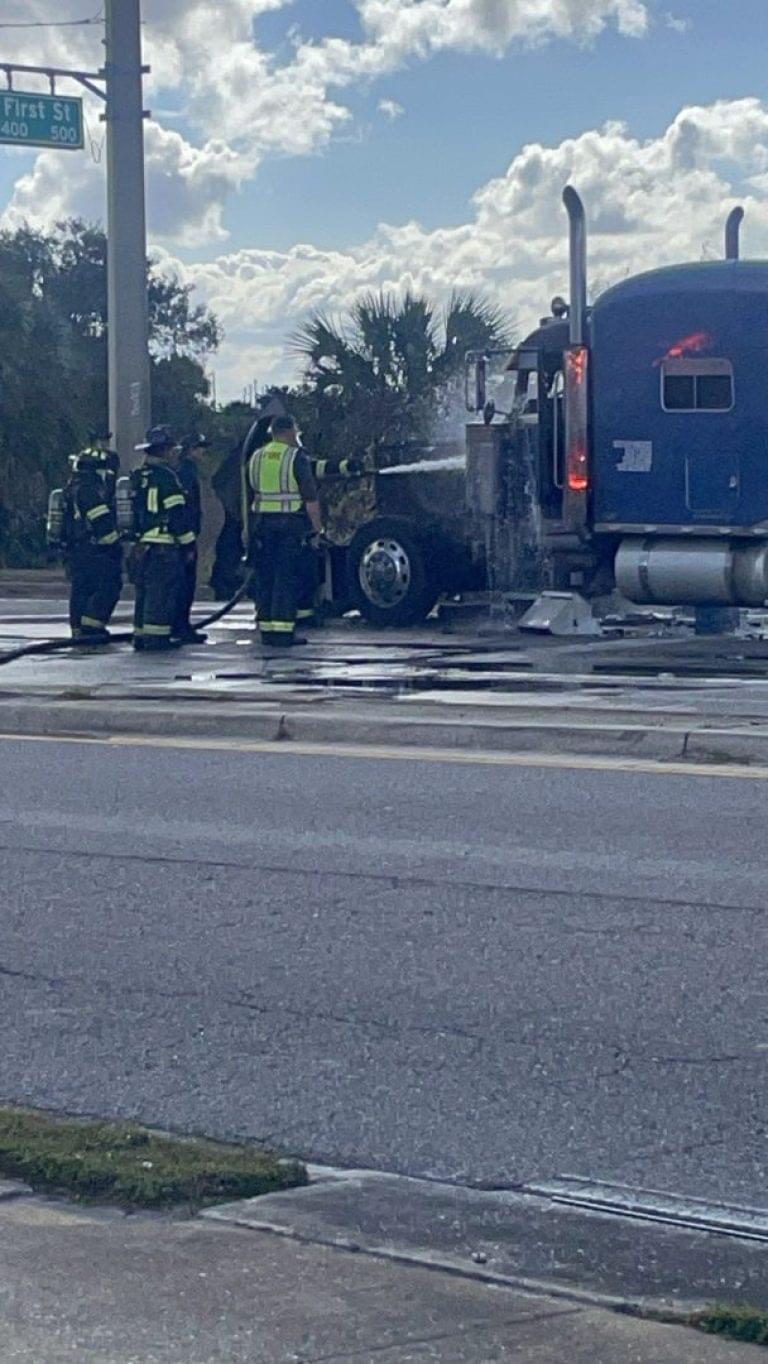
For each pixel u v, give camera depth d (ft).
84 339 208.64
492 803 34.88
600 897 27.84
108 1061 21.43
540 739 40.68
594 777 37.29
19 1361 13.46
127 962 25.26
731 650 56.59
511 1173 17.88
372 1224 16.30
